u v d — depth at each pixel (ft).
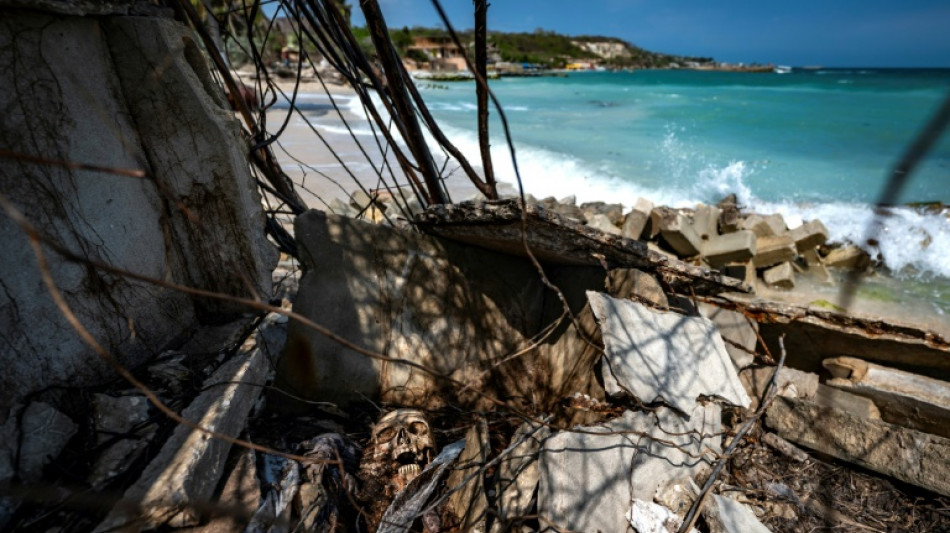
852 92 112.78
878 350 11.45
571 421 8.56
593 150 47.96
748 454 10.37
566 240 8.84
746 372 11.58
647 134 57.98
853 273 3.65
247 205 9.17
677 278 10.17
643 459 8.40
